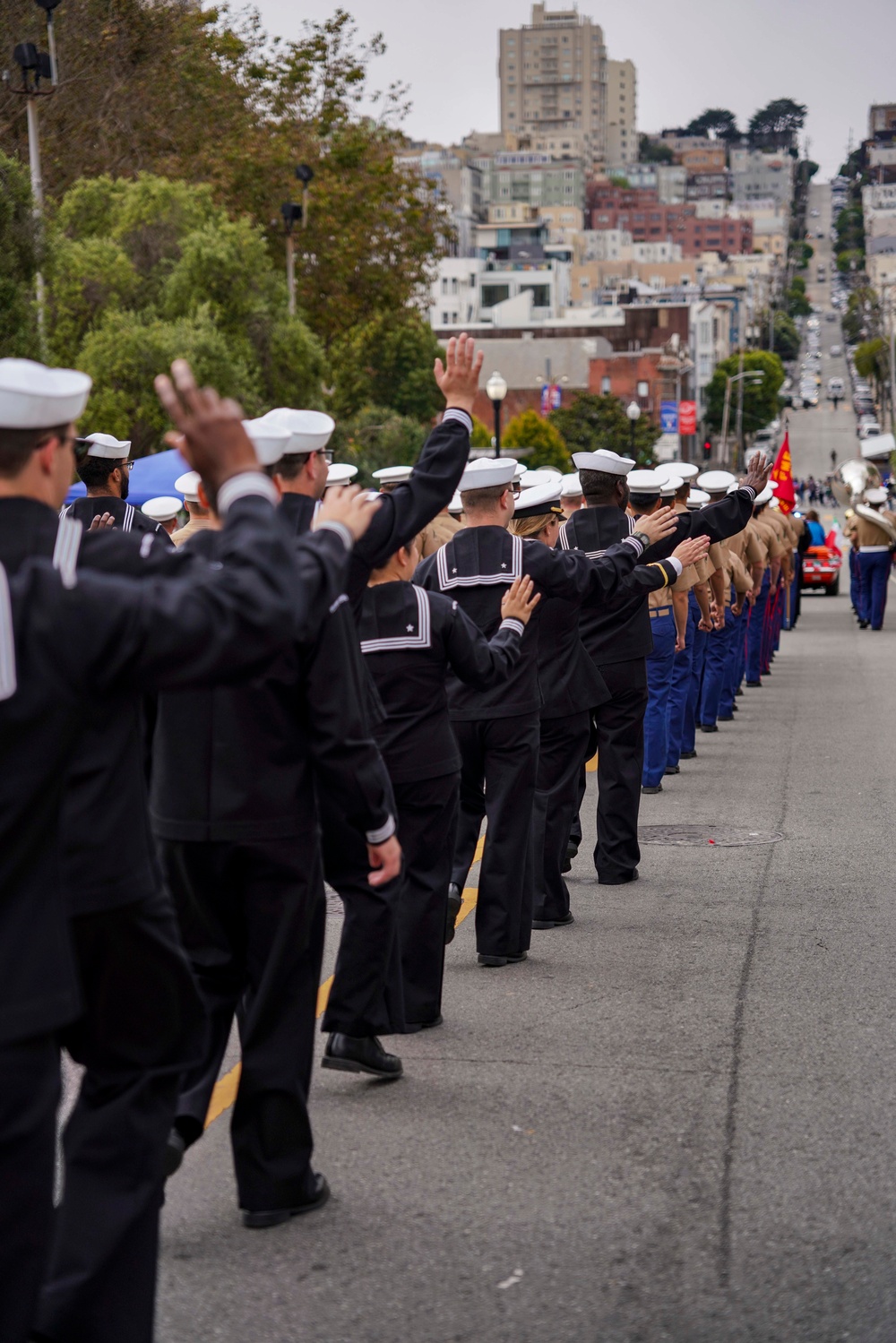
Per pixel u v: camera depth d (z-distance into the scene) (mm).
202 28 43625
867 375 178250
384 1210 4488
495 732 6895
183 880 4469
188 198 35375
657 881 8836
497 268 199250
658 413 117562
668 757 12781
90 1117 3465
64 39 38812
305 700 4383
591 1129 5066
